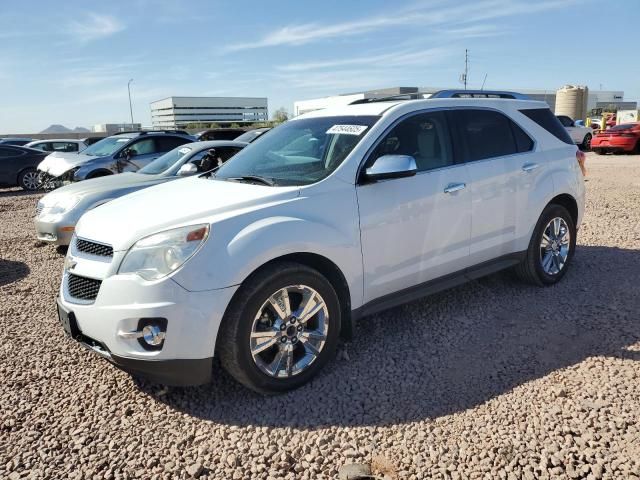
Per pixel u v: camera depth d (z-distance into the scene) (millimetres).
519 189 4656
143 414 3250
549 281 5102
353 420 3096
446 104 4379
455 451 2770
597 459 2639
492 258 4586
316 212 3469
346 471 2639
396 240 3848
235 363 3162
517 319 4387
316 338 3484
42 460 2844
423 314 4566
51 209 7125
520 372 3533
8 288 5766
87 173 11312
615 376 3406
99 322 3129
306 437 2961
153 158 11883
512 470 2613
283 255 3289
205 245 3066
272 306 3281
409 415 3113
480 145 4496
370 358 3832
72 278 3463
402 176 3584
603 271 5535
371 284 3760
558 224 5102
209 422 3145
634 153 21594
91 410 3312
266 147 4469
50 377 3727
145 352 3037
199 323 3018
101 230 3406
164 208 3441
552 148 5074
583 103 40938
